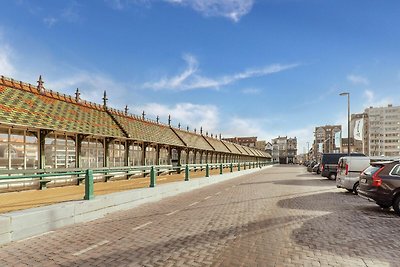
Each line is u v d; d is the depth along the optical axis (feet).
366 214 32.30
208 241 21.44
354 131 119.03
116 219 30.04
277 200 43.47
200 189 61.46
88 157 60.03
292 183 76.07
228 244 20.70
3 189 41.81
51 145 51.44
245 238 22.25
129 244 20.85
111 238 22.45
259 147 435.12
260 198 45.93
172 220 29.19
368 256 18.26
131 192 38.19
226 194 51.90
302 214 32.07
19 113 44.37
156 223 27.84
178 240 21.79
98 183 58.54
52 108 53.57
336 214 32.17
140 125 82.64
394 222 28.22
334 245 20.51
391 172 33.47
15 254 18.79
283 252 18.95
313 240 21.70
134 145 75.92
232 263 16.99
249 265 16.69
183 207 37.58
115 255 18.49
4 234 21.11
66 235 23.45
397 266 16.66
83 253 18.92
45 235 23.45
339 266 16.62
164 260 17.53
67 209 27.25
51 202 31.83
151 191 43.37
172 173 96.07
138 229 25.40
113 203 34.14
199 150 120.67
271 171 162.09
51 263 17.16
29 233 23.16
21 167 45.24
